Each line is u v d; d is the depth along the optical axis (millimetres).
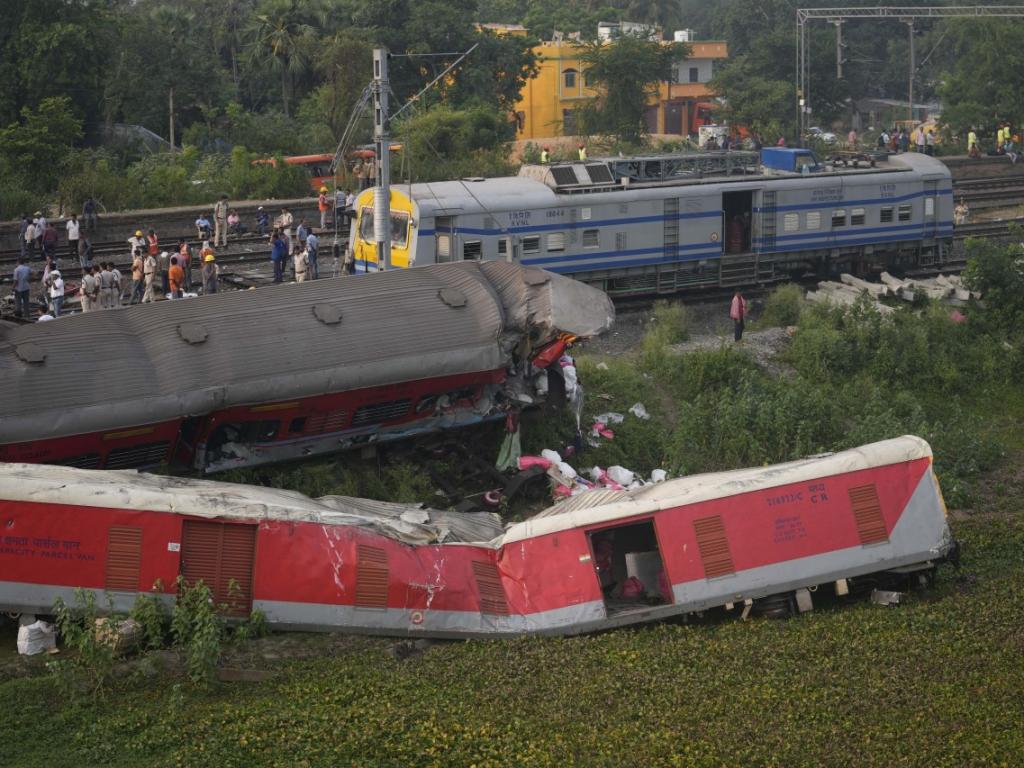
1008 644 23484
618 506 25516
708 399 38062
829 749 19609
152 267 43438
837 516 26531
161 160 75062
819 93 108875
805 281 52781
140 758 19344
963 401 42156
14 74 77562
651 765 19109
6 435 26156
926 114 117062
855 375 41656
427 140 76250
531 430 34062
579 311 33156
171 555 23531
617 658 23266
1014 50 94188
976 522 31547
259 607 23859
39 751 19500
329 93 85562
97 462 27953
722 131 101375
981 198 70875
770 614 26094
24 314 42219
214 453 29703
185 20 100438
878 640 23844
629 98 91750
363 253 45188
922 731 20156
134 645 22828
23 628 23016
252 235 58344
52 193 66750
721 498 25984
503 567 25172
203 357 28703
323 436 30750
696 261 47906
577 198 44844
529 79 108938
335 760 19359
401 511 27422
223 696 21656
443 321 31375
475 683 22234
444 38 91750
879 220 52438
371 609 24203
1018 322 45938
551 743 19797
